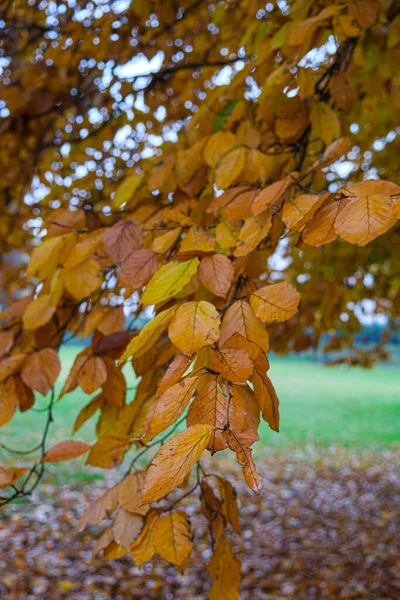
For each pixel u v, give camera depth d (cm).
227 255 108
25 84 238
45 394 108
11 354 140
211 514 111
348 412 1159
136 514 100
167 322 76
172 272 90
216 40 264
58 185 293
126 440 109
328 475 701
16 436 800
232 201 108
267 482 663
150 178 147
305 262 367
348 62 155
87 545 447
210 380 75
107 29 221
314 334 304
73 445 111
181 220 112
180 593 382
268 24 172
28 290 388
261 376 72
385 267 447
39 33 247
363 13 131
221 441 62
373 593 393
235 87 161
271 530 508
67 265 112
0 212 285
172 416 64
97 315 120
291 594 391
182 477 58
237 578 107
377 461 777
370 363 520
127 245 112
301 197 92
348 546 476
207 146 134
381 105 255
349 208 76
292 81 133
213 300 106
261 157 129
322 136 140
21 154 292
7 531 463
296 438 909
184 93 270
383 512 566
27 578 390
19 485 570
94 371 110
